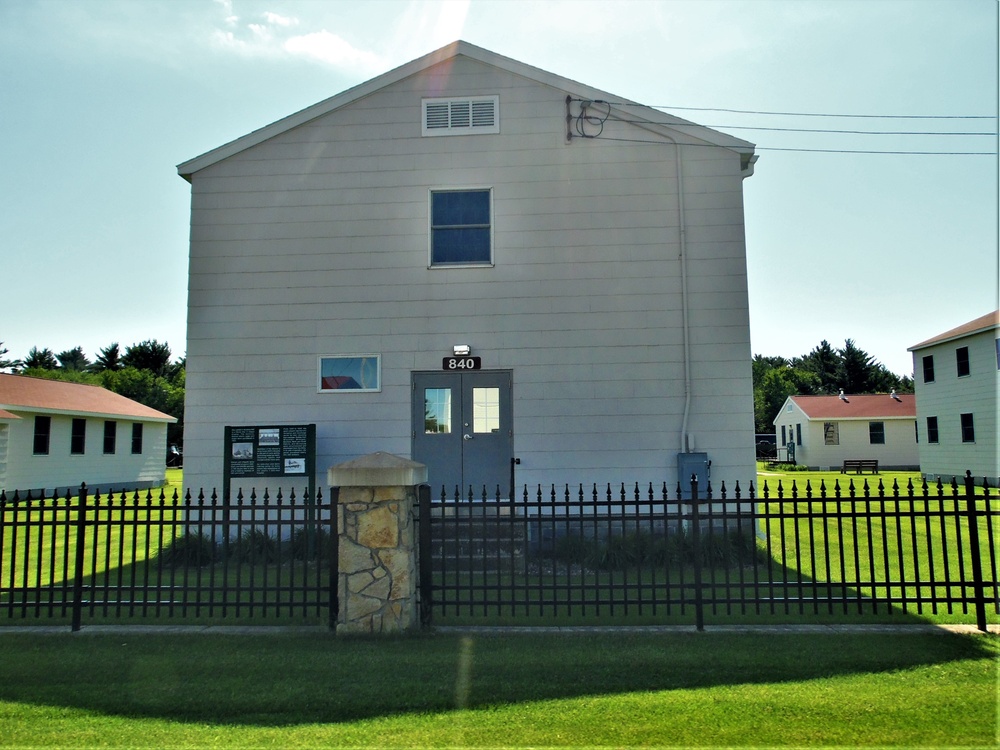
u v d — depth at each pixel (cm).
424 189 1287
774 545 1255
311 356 1266
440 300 1268
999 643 666
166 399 5372
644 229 1267
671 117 1282
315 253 1284
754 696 530
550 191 1280
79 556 750
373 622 702
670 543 1091
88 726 486
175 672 594
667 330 1248
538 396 1245
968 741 455
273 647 662
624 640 678
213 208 1296
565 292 1260
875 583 746
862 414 4038
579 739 460
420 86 1302
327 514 1223
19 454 2325
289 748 448
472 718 495
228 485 1205
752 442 1224
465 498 1230
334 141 1302
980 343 2561
